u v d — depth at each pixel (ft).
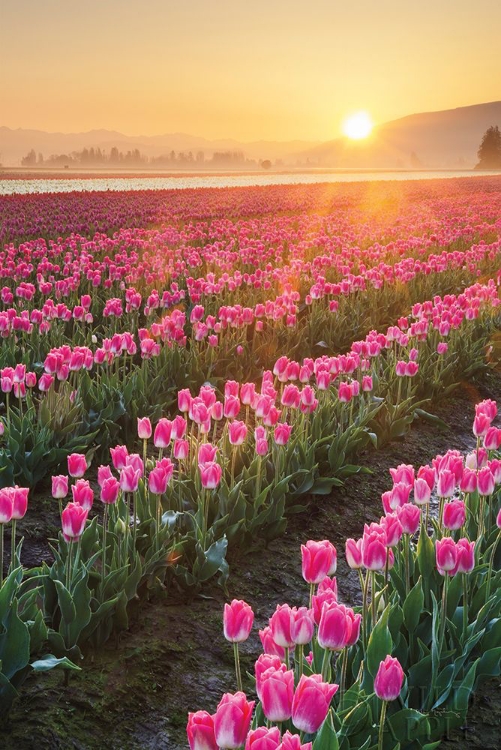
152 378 29.35
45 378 22.30
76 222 90.63
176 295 36.78
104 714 13.41
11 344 30.37
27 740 12.33
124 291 44.14
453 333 35.37
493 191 180.14
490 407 18.48
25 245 59.06
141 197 138.72
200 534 17.40
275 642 9.39
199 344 33.42
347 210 123.95
